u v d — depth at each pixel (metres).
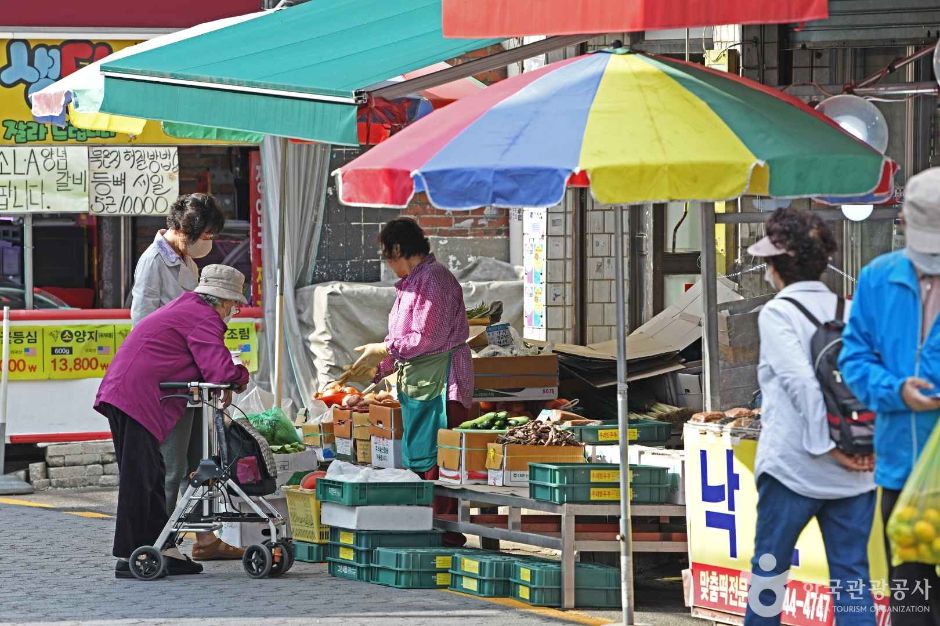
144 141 36.66
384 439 26.73
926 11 25.20
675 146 17.84
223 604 22.02
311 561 26.02
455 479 24.55
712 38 31.20
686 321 31.55
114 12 36.91
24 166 36.44
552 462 23.94
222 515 24.22
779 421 16.47
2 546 27.34
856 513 16.34
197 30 27.72
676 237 34.81
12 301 37.06
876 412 15.53
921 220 15.20
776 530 16.56
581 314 35.12
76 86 25.94
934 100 26.19
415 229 26.09
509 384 27.69
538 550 27.12
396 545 24.28
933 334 15.23
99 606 21.83
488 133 18.88
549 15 19.02
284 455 27.09
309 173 38.59
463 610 21.70
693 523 20.67
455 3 19.70
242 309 38.19
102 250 37.72
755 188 18.00
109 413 24.17
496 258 39.62
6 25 36.44
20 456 36.75
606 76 19.70
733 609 20.08
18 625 20.44
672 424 29.50
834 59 26.94
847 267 26.70
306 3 25.53
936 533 14.89
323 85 23.23
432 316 25.52
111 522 30.50
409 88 22.88
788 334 16.30
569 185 19.73
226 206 38.50
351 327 37.47
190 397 24.06
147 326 24.34
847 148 18.31
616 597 22.12
